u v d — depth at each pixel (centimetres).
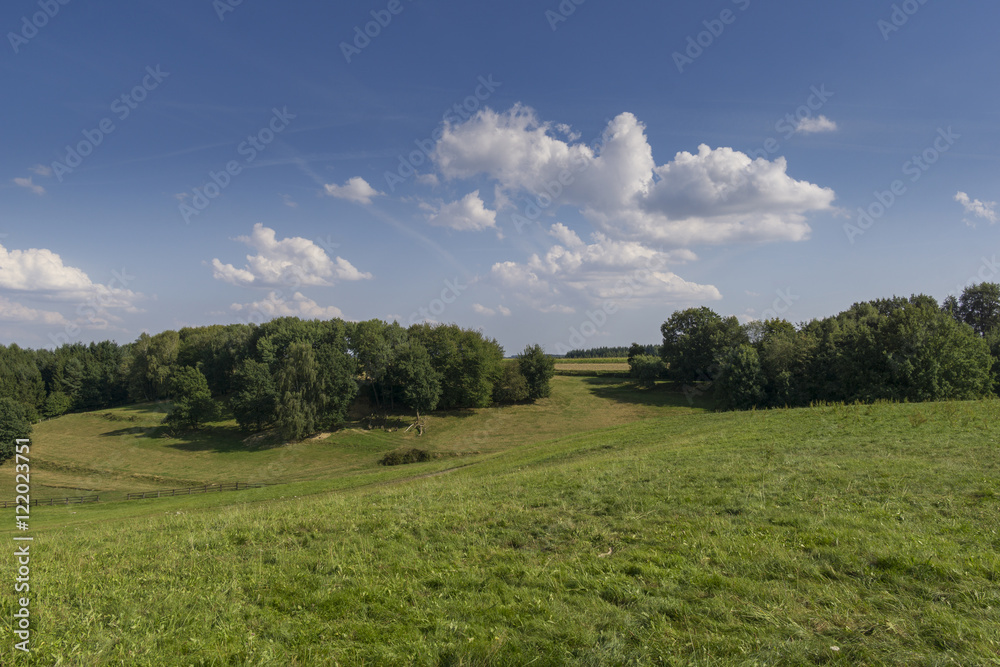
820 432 2064
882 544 768
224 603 773
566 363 12525
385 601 736
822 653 523
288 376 6594
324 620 696
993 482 1054
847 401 5000
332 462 5762
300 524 1223
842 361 5159
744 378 5941
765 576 712
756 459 1565
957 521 852
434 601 720
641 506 1116
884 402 2936
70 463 5884
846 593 642
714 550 812
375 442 6500
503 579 789
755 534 865
